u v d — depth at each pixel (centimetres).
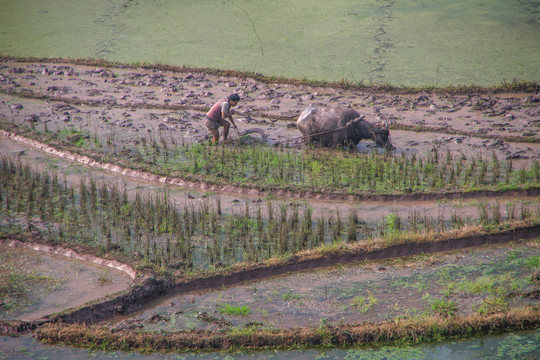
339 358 2727
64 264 3491
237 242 3678
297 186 4375
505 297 3091
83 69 7412
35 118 5759
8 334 2888
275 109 6016
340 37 8144
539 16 8712
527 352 2723
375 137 4969
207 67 7231
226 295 3206
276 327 2911
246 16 9262
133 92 6600
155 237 3734
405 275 3356
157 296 3200
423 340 2830
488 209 4012
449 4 9550
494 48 7488
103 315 3034
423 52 7462
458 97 6228
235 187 4412
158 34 8525
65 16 9488
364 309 3023
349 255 3512
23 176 4550
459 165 4647
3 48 8088
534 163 4597
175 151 5028
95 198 4122
